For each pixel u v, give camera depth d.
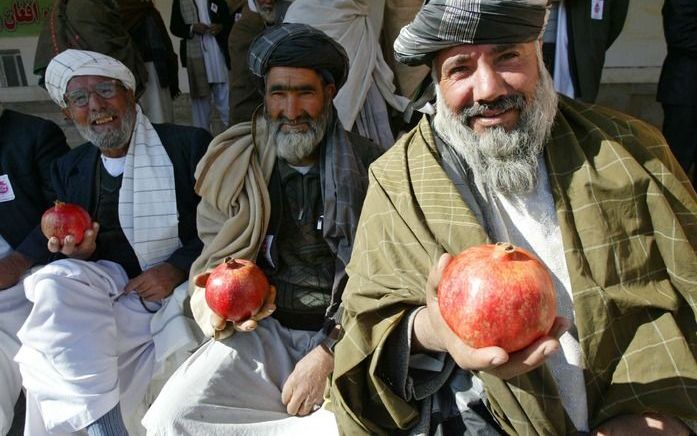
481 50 1.43
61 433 2.21
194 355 2.07
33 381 2.13
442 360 1.46
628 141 1.50
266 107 2.20
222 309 1.92
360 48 2.93
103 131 2.48
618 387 1.38
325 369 1.91
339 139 2.20
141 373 2.38
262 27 3.84
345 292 1.62
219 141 2.26
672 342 1.35
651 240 1.41
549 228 1.50
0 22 6.37
